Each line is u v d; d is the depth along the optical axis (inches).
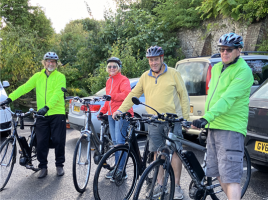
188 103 127.1
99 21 566.6
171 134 108.0
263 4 328.5
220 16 426.0
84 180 143.5
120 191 122.0
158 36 504.4
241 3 358.3
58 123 162.1
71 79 539.8
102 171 146.7
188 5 494.9
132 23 509.0
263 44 339.9
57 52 658.8
